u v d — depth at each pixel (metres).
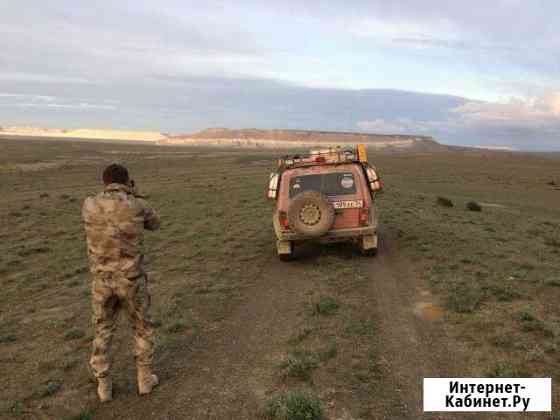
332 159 11.98
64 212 22.41
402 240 13.41
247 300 8.45
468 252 11.36
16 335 7.18
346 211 10.95
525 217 23.06
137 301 4.87
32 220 19.97
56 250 14.02
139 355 5.00
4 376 5.70
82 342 6.69
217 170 59.84
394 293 8.33
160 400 4.89
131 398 4.96
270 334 6.64
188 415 4.57
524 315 6.45
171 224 18.27
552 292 7.81
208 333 6.82
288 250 11.23
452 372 5.16
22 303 8.99
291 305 7.96
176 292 8.95
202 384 5.20
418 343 6.02
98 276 4.79
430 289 8.38
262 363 5.66
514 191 45.34
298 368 5.26
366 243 11.24
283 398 4.57
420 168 79.25
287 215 10.66
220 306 8.11
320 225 10.52
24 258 13.07
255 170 59.84
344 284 9.11
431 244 12.48
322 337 6.40
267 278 10.01
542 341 5.76
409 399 4.65
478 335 6.11
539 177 65.62
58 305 8.73
